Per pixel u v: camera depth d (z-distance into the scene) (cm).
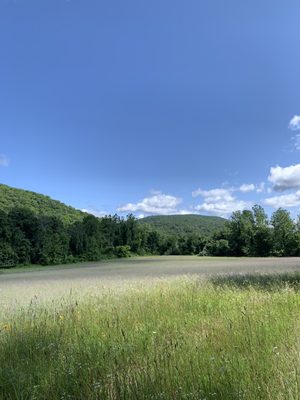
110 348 533
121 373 439
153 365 445
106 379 424
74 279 3306
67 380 438
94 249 11256
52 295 1362
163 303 927
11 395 417
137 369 451
